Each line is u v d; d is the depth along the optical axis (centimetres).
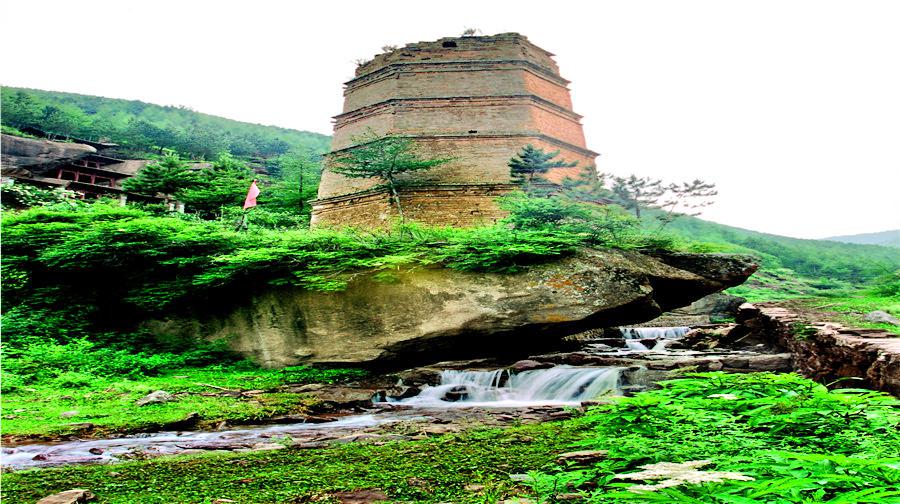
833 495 370
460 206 2423
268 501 547
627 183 2178
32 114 6788
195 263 1841
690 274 1666
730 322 2644
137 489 602
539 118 2659
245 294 1819
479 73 2698
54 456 802
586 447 738
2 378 1339
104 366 1548
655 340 2081
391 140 2358
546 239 1578
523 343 1672
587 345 2041
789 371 1305
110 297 1933
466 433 898
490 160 2527
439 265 1658
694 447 490
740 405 595
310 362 1689
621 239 1758
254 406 1187
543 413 1134
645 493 338
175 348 1831
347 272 1709
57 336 1788
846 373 927
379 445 821
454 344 1625
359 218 2527
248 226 2445
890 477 369
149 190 3834
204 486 609
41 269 1955
